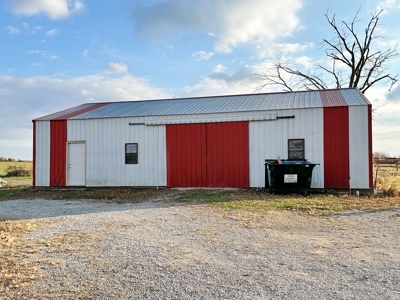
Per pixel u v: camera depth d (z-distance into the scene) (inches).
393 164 1070.4
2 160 1605.6
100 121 583.2
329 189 485.4
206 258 186.7
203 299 134.1
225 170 531.5
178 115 552.1
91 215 333.1
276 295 136.6
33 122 609.3
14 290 144.6
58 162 596.7
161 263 178.7
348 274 159.3
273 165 461.4
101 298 136.8
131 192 523.5
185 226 273.4
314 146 494.0
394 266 170.1
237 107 561.0
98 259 186.5
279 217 305.9
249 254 193.6
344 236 236.7
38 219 316.2
